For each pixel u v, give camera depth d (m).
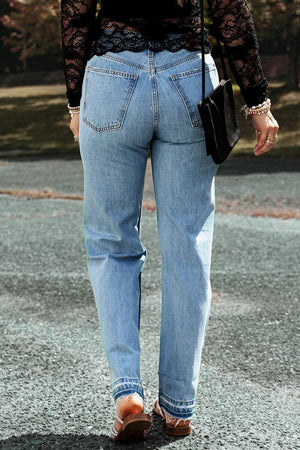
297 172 13.91
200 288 2.51
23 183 13.37
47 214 8.95
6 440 2.54
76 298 4.77
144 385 3.12
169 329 2.53
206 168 2.50
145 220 8.21
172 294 2.51
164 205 2.50
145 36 2.35
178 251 2.50
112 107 2.37
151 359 3.48
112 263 2.53
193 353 2.52
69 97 2.54
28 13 36.12
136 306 2.53
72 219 8.45
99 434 2.59
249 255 6.08
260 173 13.93
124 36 2.36
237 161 16.89
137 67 2.35
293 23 30.17
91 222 2.59
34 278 5.36
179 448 2.46
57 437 2.56
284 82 35.84
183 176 2.46
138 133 2.40
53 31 35.66
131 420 2.34
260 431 2.62
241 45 2.42
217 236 7.00
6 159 19.73
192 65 2.38
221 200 9.99
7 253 6.38
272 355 3.54
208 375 3.25
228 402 2.92
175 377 2.52
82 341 3.79
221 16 2.41
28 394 3.01
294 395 3.01
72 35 2.43
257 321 4.16
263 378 3.21
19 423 2.70
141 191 2.55
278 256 6.03
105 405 2.88
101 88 2.38
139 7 2.34
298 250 6.27
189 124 2.39
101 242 2.56
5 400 2.94
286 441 2.53
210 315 4.30
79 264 5.87
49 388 3.08
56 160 18.89
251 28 2.42
